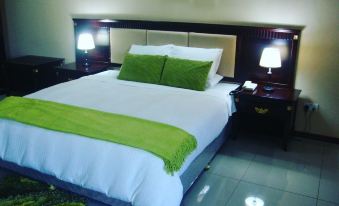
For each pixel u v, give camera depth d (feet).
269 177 10.04
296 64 12.21
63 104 9.94
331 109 12.14
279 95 11.57
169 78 12.32
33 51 17.88
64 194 8.50
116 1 14.85
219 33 12.96
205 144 9.27
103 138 7.86
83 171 7.76
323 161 11.02
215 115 10.02
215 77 12.85
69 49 16.85
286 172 10.33
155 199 7.07
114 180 7.43
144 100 10.62
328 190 9.42
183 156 7.85
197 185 9.55
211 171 10.32
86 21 15.52
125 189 7.30
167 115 9.37
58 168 8.04
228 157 11.19
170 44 13.74
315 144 12.26
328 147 12.04
